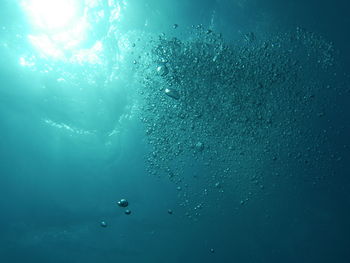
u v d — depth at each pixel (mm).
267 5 3988
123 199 5418
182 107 4457
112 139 4930
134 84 4469
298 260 5688
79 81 4594
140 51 4301
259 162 4805
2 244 6156
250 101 4324
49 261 6371
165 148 4809
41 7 4211
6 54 4480
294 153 4688
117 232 5914
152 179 5125
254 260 5840
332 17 3928
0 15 4207
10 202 5594
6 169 5281
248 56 4105
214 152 4746
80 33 4336
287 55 4074
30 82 4664
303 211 5289
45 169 5305
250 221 5441
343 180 4844
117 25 4250
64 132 5008
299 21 3975
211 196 5195
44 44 4410
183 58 4211
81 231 5977
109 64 4449
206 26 4082
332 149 4586
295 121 4426
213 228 5598
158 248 5992
